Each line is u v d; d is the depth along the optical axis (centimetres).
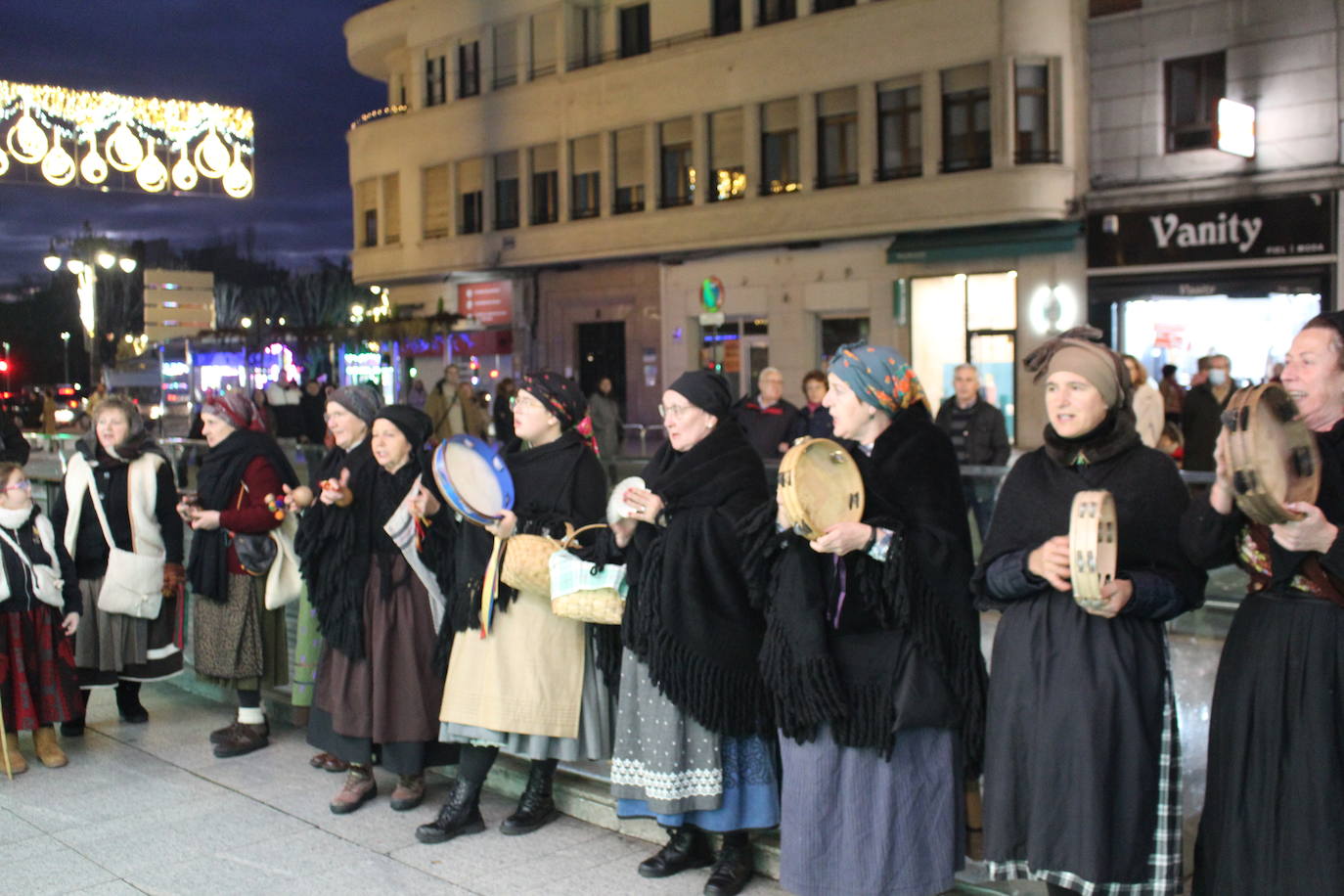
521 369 3191
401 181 3416
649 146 2839
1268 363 2052
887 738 361
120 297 6481
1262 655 301
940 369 2436
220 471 589
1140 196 2162
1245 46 2053
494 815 516
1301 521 281
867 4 2448
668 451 437
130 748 625
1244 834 301
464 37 3259
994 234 2327
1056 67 2250
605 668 472
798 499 342
